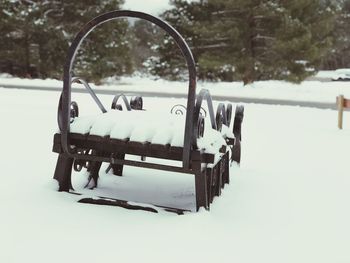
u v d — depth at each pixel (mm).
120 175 4098
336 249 2533
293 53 22672
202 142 2943
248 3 21984
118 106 4293
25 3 26328
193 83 2721
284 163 5105
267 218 3027
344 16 44531
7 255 2230
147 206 2955
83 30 2934
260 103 15641
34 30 24812
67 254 2277
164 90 21125
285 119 10562
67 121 3031
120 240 2471
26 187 3295
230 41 23734
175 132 2955
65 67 2992
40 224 2629
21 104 11148
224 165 3877
